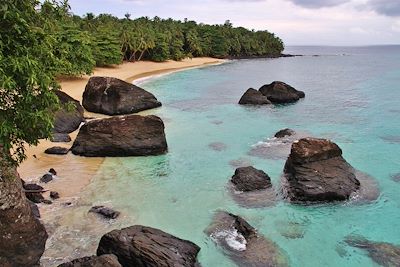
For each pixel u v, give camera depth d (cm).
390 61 15562
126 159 2528
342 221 1781
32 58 973
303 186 1930
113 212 1767
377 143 3066
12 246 1163
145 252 1314
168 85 6600
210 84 6850
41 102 1055
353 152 2828
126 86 4028
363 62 14750
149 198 1978
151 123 2633
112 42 8119
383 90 6141
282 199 1983
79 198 1930
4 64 898
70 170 2284
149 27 11650
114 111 3878
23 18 958
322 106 4634
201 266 1413
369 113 4250
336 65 12712
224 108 4450
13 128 993
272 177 2262
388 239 1647
